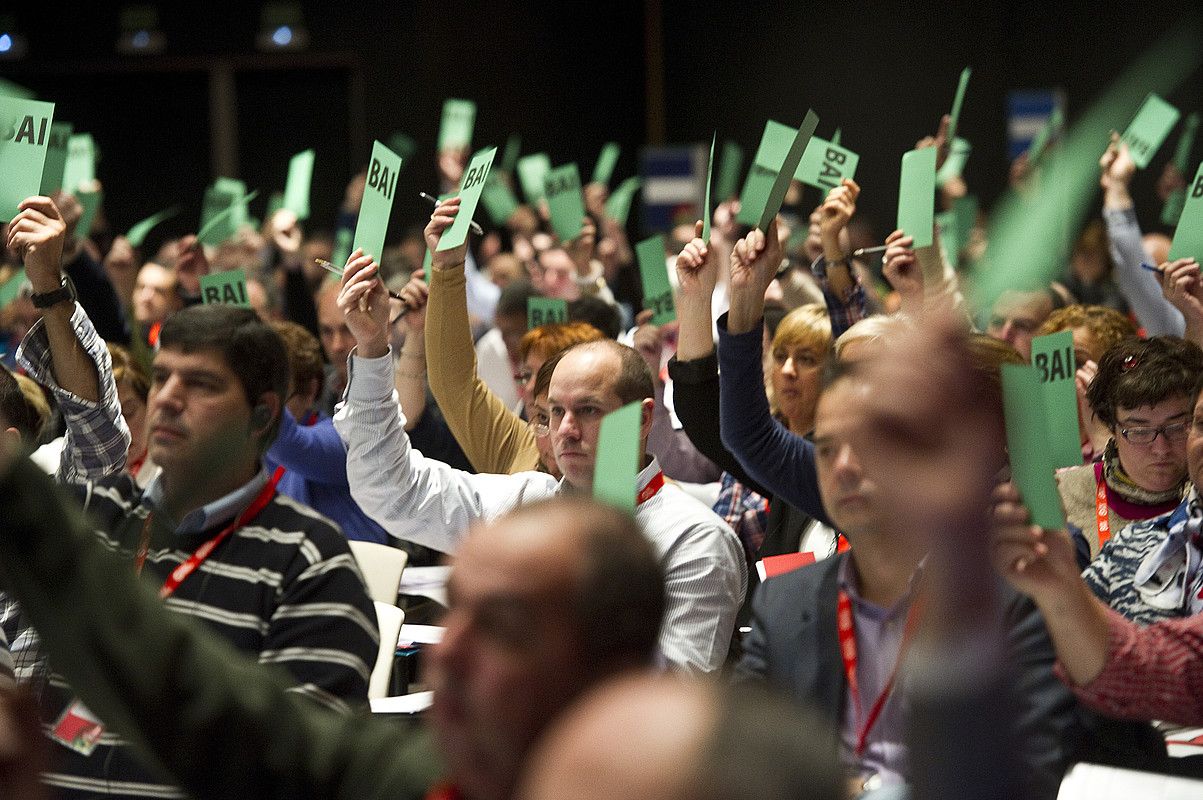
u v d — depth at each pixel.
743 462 4.17
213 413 3.16
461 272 5.60
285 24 20.70
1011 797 0.99
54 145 6.04
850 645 2.97
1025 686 2.76
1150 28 19.59
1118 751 3.11
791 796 0.87
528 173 12.72
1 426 3.82
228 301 6.31
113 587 2.00
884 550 2.82
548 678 1.67
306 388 6.32
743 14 21.06
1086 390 5.25
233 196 8.57
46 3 20.69
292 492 6.12
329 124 21.06
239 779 2.07
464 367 5.70
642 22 21.38
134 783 3.09
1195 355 4.44
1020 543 2.41
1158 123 7.24
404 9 20.69
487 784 1.68
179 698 2.03
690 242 4.45
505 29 20.89
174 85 21.03
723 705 0.90
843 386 2.76
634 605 1.73
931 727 1.00
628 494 2.51
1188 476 4.41
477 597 1.69
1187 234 5.38
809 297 8.52
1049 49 20.03
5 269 9.80
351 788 2.12
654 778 0.84
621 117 21.45
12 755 1.53
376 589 4.94
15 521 1.93
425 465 4.40
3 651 3.34
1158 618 3.84
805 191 19.16
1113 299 11.03
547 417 4.84
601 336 5.99
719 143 21.27
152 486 3.26
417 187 20.75
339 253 8.38
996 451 0.93
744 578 4.10
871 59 20.66
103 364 4.55
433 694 1.70
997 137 20.30
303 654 3.08
